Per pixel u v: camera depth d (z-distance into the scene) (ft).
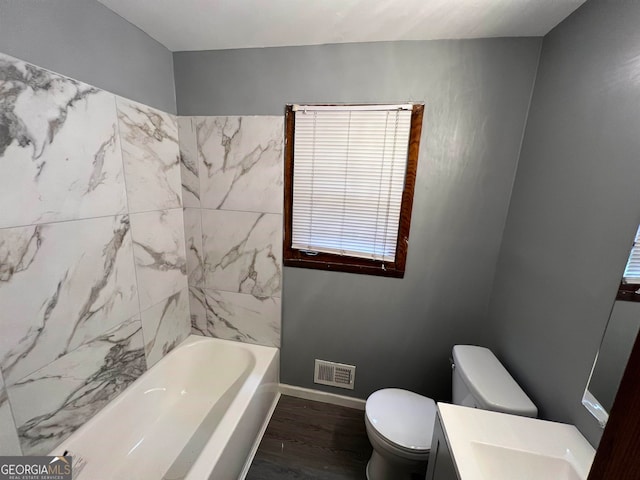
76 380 3.69
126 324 4.43
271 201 5.20
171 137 5.08
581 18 3.15
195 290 5.97
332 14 3.67
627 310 2.32
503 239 4.52
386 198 4.84
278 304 5.66
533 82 4.01
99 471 3.95
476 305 4.90
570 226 3.08
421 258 4.92
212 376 5.88
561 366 3.06
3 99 2.68
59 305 3.38
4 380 2.91
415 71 4.29
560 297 3.16
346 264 5.21
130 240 4.36
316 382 5.97
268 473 4.45
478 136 4.31
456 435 2.74
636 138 2.33
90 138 3.57
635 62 2.39
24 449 3.15
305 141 4.87
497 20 3.61
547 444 2.65
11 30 2.71
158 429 4.86
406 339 5.32
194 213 5.55
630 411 1.11
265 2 3.48
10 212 2.82
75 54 3.33
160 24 4.04
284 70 4.66
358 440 5.09
